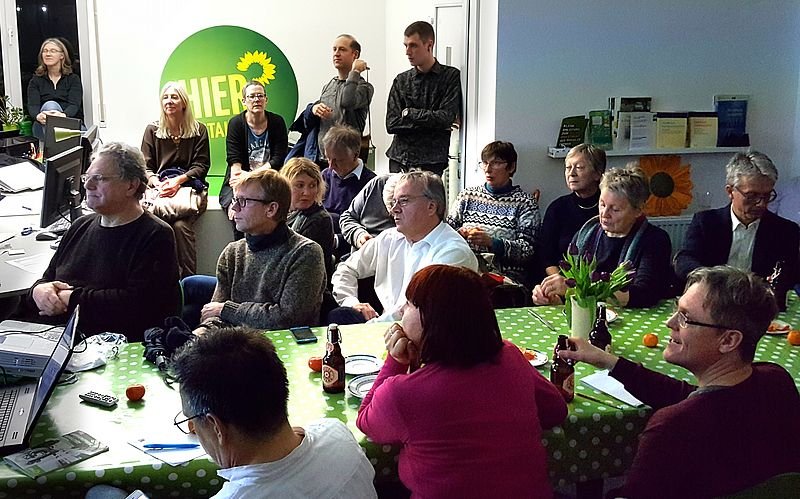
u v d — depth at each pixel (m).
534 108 4.50
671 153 4.62
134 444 1.86
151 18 5.94
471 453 1.71
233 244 3.02
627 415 2.05
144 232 2.92
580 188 3.89
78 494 1.75
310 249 2.88
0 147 5.55
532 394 1.82
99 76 5.95
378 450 1.88
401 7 5.90
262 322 2.82
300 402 2.09
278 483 1.45
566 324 2.72
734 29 4.67
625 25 4.52
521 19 4.38
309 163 3.59
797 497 1.63
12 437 1.86
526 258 4.03
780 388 1.76
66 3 6.11
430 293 1.76
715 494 1.70
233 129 5.16
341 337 2.56
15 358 2.16
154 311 2.91
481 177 4.72
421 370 1.77
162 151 5.12
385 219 4.25
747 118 4.79
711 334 1.74
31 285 3.05
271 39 6.13
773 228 3.11
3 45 6.23
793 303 3.01
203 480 1.80
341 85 5.35
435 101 4.77
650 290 2.91
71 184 3.99
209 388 1.44
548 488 1.81
